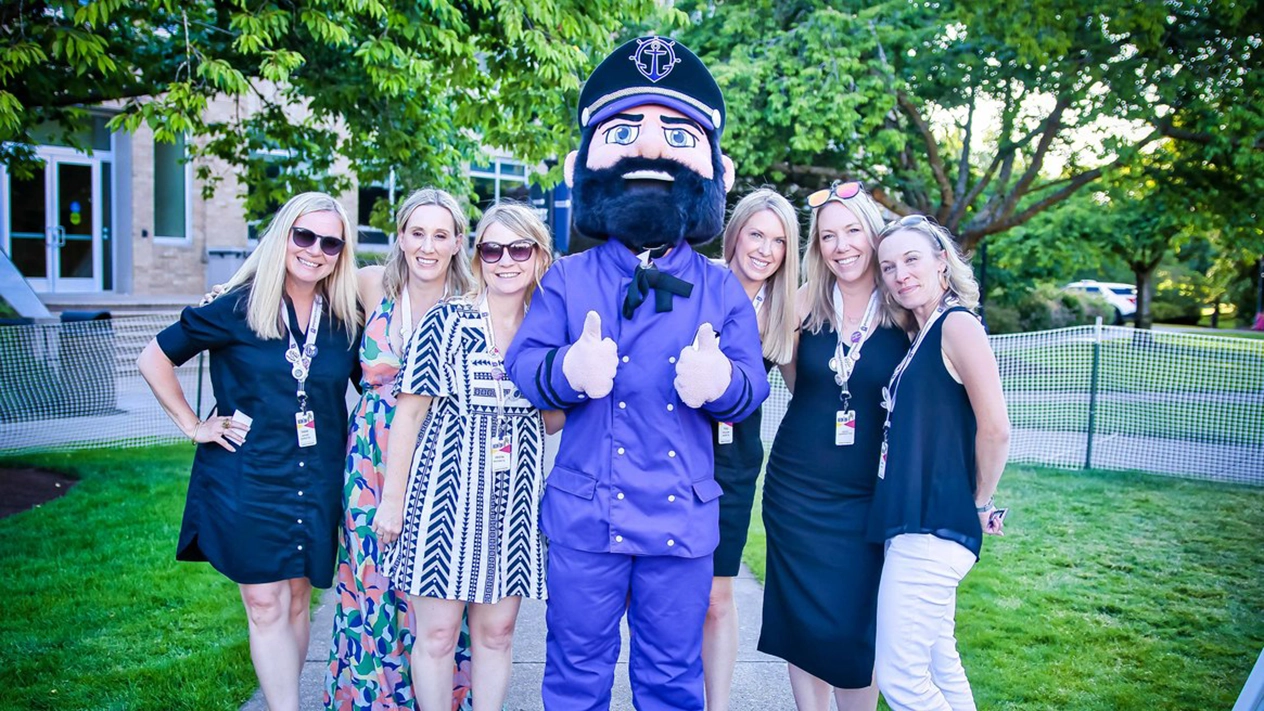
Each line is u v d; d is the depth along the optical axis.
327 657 4.12
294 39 7.70
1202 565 5.70
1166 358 11.29
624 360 2.82
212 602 4.70
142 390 11.05
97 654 4.05
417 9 7.05
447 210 3.03
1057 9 12.20
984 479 2.79
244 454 3.02
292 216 3.01
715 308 2.90
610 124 2.98
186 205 18.39
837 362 3.03
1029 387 11.22
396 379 2.91
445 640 2.99
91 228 17.45
